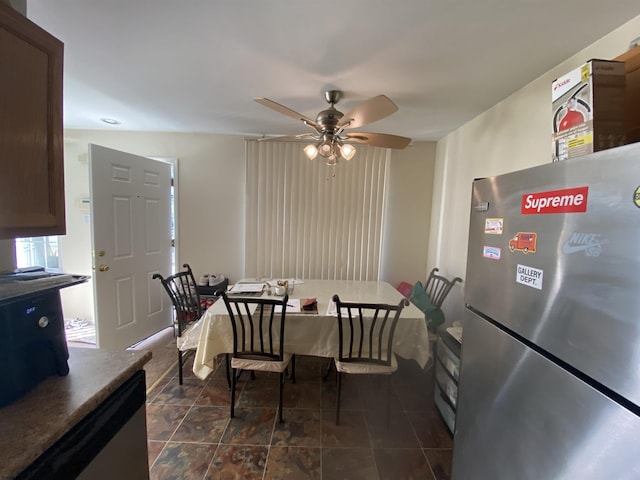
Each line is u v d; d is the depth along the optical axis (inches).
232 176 130.7
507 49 57.9
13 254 43.1
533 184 32.8
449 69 66.0
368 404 82.7
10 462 23.9
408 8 46.7
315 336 76.1
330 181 128.8
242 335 73.6
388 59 62.4
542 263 31.6
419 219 133.6
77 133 125.3
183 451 64.4
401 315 76.2
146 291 117.6
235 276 135.2
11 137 32.4
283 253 131.4
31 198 34.9
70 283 36.8
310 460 63.2
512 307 36.4
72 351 42.2
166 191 126.3
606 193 24.6
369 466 62.2
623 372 23.5
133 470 39.5
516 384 35.6
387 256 134.9
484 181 42.3
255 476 59.1
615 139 33.1
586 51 56.8
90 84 78.0
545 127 66.7
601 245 25.1
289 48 59.3
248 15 49.4
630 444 23.0
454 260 110.0
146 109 97.3
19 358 31.4
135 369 39.4
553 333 30.1
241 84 76.6
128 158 107.9
